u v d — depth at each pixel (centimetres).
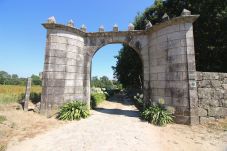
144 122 834
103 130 696
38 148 499
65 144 537
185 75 795
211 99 786
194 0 1285
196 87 785
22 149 487
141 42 1041
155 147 527
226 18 1214
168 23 862
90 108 1205
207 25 1272
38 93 1260
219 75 806
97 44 1083
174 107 818
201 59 1353
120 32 1050
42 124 754
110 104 1795
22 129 655
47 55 935
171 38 855
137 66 2047
